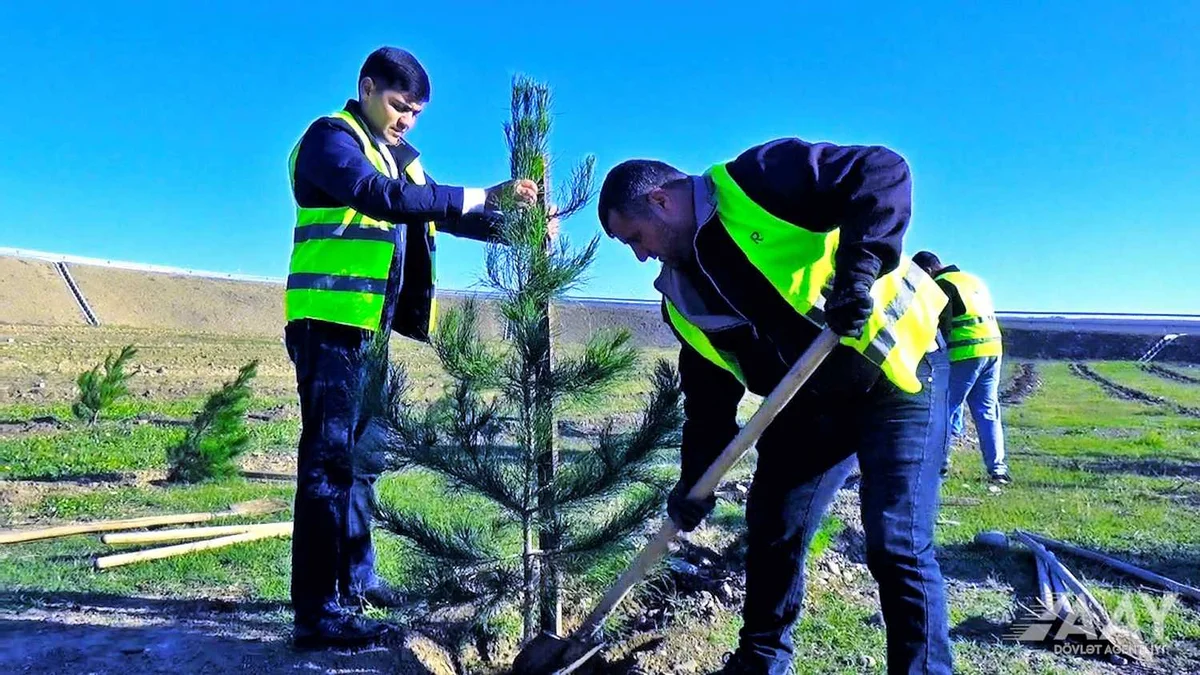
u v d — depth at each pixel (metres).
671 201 2.60
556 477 3.36
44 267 50.19
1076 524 5.70
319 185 3.08
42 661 3.24
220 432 7.12
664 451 3.37
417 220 3.03
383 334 3.21
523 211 3.13
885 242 2.33
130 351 10.06
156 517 5.63
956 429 7.41
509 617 3.77
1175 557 4.93
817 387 2.76
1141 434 10.49
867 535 2.68
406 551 3.54
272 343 28.98
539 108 3.25
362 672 3.20
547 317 3.25
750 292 2.61
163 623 3.73
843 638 3.77
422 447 3.19
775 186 2.47
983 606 4.19
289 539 5.23
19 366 16.89
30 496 6.30
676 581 4.32
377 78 3.23
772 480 3.02
